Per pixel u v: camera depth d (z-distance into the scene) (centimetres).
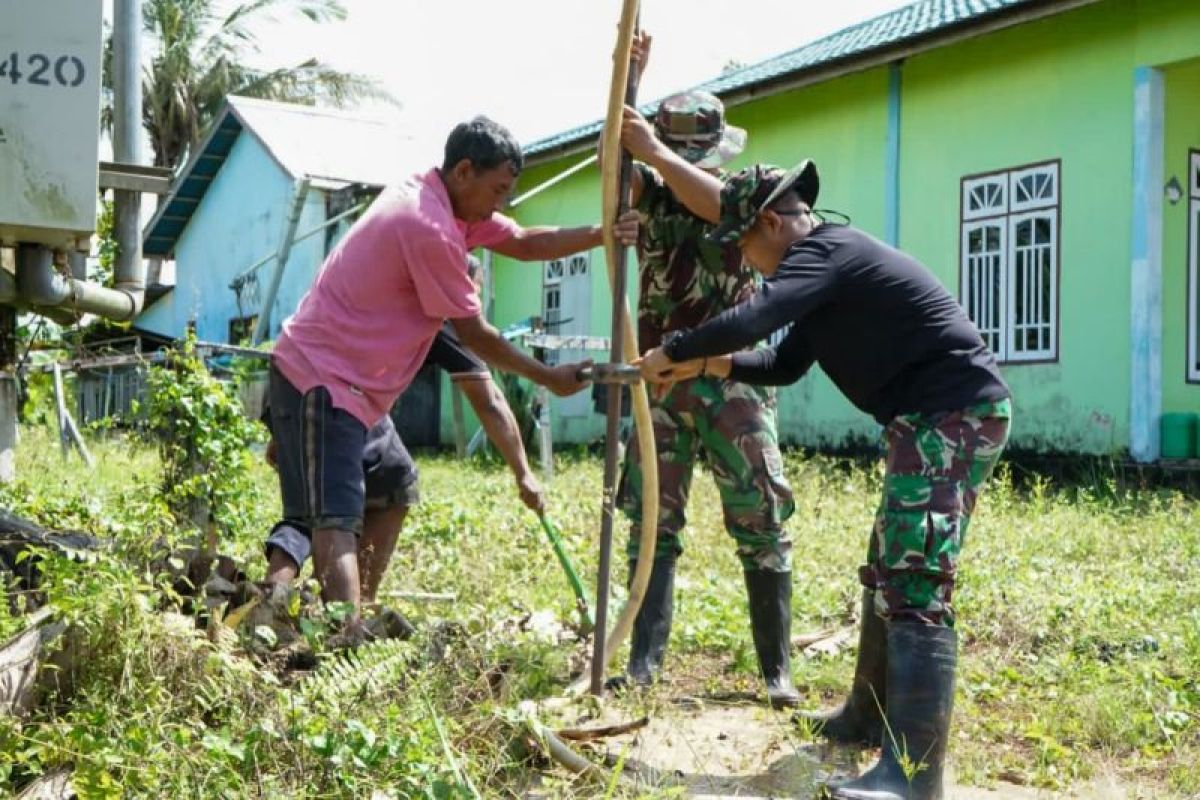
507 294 2119
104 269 1321
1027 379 1280
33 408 1633
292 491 416
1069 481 1226
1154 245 1170
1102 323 1209
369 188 2045
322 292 419
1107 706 428
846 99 1490
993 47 1316
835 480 1177
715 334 353
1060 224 1249
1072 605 588
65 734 311
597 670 407
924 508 346
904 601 349
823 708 450
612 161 392
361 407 414
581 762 342
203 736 311
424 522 749
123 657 339
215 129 2398
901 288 354
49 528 514
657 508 412
